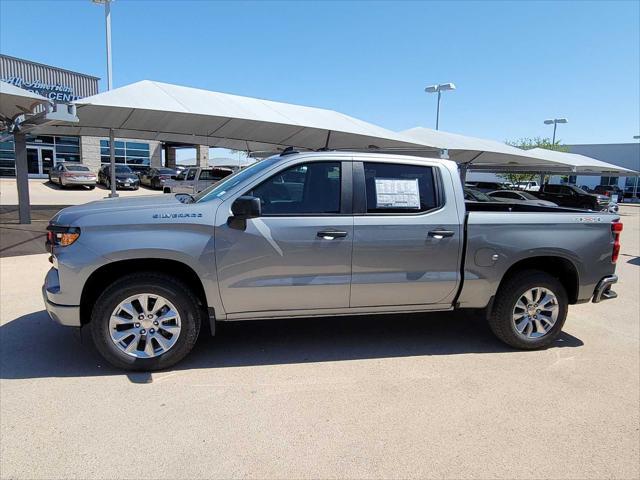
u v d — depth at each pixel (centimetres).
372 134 1589
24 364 404
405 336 495
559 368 420
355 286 413
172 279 386
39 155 3256
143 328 388
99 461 274
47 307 384
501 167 2970
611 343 488
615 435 314
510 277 452
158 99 1262
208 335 484
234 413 331
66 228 374
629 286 780
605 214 469
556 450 296
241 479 262
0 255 891
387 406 345
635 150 4794
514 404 352
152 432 305
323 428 314
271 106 1535
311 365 415
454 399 358
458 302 442
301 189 411
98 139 3447
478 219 432
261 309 405
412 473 270
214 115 1277
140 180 3247
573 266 457
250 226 388
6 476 260
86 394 354
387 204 419
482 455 288
